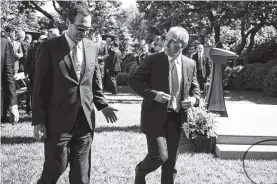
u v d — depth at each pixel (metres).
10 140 6.44
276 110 9.32
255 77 17.47
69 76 3.08
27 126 7.62
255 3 18.45
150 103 3.52
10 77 4.43
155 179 4.62
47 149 3.12
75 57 3.13
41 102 3.09
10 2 14.62
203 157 5.76
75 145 3.18
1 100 4.41
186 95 3.56
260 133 6.18
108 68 14.97
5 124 7.77
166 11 20.08
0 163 5.08
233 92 17.52
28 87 8.65
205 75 11.19
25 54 11.01
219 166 5.30
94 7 22.44
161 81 3.49
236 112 8.88
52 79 3.11
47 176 3.12
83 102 3.12
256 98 15.11
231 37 24.97
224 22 19.88
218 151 5.81
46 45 3.11
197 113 6.04
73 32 3.06
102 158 5.52
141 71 3.53
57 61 3.05
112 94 15.16
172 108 3.54
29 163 5.12
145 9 20.84
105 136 7.00
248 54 21.00
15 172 4.71
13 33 9.71
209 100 8.14
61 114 3.08
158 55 3.53
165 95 3.34
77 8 3.02
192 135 6.02
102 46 14.05
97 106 3.42
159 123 3.46
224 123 7.19
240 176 4.87
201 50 11.16
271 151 5.69
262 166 5.34
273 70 15.64
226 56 7.92
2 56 4.36
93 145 6.28
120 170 4.96
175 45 3.39
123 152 5.88
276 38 21.83
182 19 19.72
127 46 34.03
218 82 8.12
